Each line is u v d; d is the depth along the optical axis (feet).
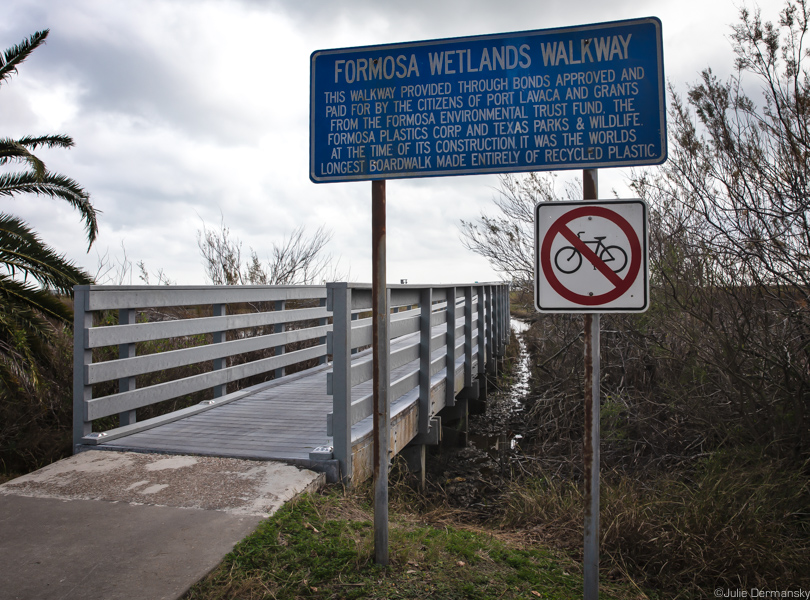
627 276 8.29
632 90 9.44
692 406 19.30
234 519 11.48
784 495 14.46
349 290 14.96
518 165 9.79
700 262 18.93
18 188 24.71
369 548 10.55
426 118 10.16
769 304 18.06
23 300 20.77
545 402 26.53
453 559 11.01
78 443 15.99
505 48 9.91
